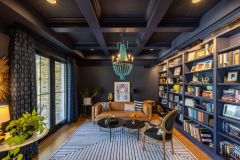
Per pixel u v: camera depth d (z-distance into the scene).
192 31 3.72
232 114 2.93
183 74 4.77
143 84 7.98
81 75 7.91
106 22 3.42
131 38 4.99
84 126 5.74
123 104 6.29
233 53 2.86
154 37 4.87
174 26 3.42
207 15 3.08
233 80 2.97
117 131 5.11
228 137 2.94
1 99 2.71
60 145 4.00
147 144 4.07
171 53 5.73
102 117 5.54
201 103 4.14
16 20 2.79
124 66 4.50
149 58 7.42
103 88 7.92
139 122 4.64
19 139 2.05
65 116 6.15
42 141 4.24
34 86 3.48
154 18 2.92
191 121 4.57
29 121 2.30
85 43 5.61
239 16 2.44
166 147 3.89
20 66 3.01
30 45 3.39
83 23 3.50
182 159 3.32
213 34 3.27
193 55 4.36
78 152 3.61
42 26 3.30
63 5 2.83
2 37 2.80
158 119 6.54
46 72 4.78
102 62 7.91
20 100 2.97
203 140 3.69
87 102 7.33
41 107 4.28
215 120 3.26
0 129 2.44
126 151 3.66
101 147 3.88
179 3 2.76
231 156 2.91
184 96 4.80
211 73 3.80
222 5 2.66
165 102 6.99
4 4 2.23
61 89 6.22
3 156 2.68
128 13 3.15
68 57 6.30
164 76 7.23
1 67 2.71
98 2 2.73
